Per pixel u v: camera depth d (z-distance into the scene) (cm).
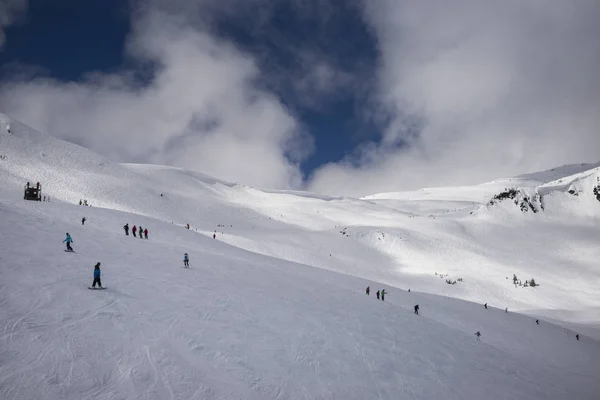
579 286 10281
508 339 3900
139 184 13088
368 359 1995
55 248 2405
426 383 1930
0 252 2042
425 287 8506
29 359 1183
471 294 8394
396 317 2972
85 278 1992
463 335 3055
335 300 3028
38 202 4381
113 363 1281
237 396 1313
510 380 2353
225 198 16925
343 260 9862
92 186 10956
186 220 11400
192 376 1334
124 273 2270
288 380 1545
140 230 3859
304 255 9069
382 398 1661
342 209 18562
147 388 1195
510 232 15588
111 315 1619
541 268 11775
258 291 2656
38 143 12500
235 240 8512
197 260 3250
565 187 19725
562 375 3042
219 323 1867
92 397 1095
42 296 1638
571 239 15038
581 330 5816
